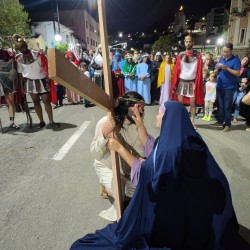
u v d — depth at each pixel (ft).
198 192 4.83
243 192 10.53
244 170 12.40
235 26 77.25
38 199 10.34
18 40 17.88
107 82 5.15
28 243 8.03
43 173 12.54
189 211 4.93
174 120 5.06
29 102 32.24
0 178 12.18
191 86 19.25
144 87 28.89
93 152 8.36
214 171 4.92
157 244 5.38
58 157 14.34
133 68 29.30
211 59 25.95
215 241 4.99
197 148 4.92
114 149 6.09
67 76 2.99
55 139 17.37
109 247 5.86
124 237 5.54
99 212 9.41
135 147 7.79
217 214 4.90
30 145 16.42
